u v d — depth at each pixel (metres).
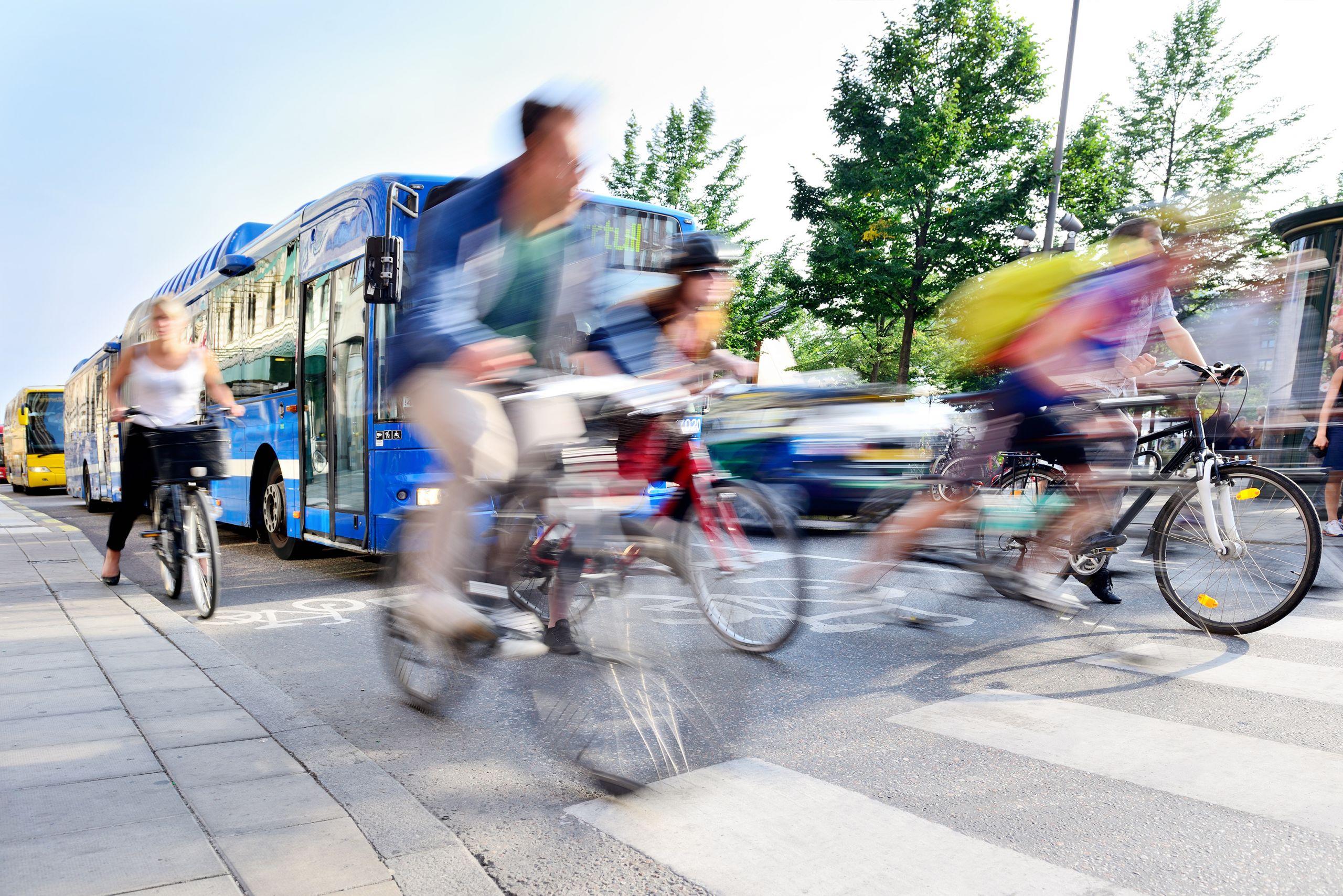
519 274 2.99
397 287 6.12
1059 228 18.58
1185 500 4.47
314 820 2.44
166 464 5.60
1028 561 4.22
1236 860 2.27
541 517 2.83
